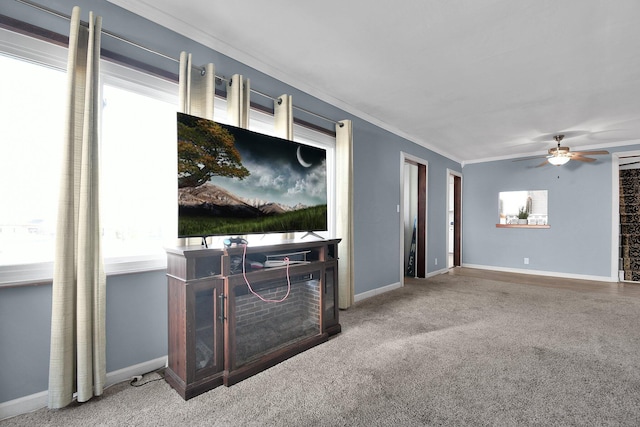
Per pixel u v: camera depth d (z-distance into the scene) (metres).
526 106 3.56
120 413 1.53
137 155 2.06
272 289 2.19
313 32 2.23
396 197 4.50
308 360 2.13
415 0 1.88
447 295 4.04
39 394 1.58
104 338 1.69
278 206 2.37
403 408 1.58
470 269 6.29
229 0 1.90
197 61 2.22
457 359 2.15
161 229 2.17
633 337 2.57
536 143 5.20
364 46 2.40
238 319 2.02
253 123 2.64
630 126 4.22
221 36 2.28
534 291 4.29
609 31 2.14
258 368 1.96
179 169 1.78
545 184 5.71
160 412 1.54
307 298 2.52
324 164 2.81
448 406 1.60
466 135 4.79
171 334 1.85
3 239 1.57
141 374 1.93
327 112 3.37
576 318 3.08
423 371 1.98
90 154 1.61
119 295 1.86
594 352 2.27
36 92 1.66
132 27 1.90
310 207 2.65
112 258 1.85
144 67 1.91
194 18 2.08
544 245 5.69
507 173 6.12
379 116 3.99
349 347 2.35
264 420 1.48
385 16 2.04
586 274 5.28
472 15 2.01
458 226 6.62
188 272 1.70
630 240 5.13
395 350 2.30
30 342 1.56
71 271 1.55
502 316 3.13
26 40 1.52
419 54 2.51
